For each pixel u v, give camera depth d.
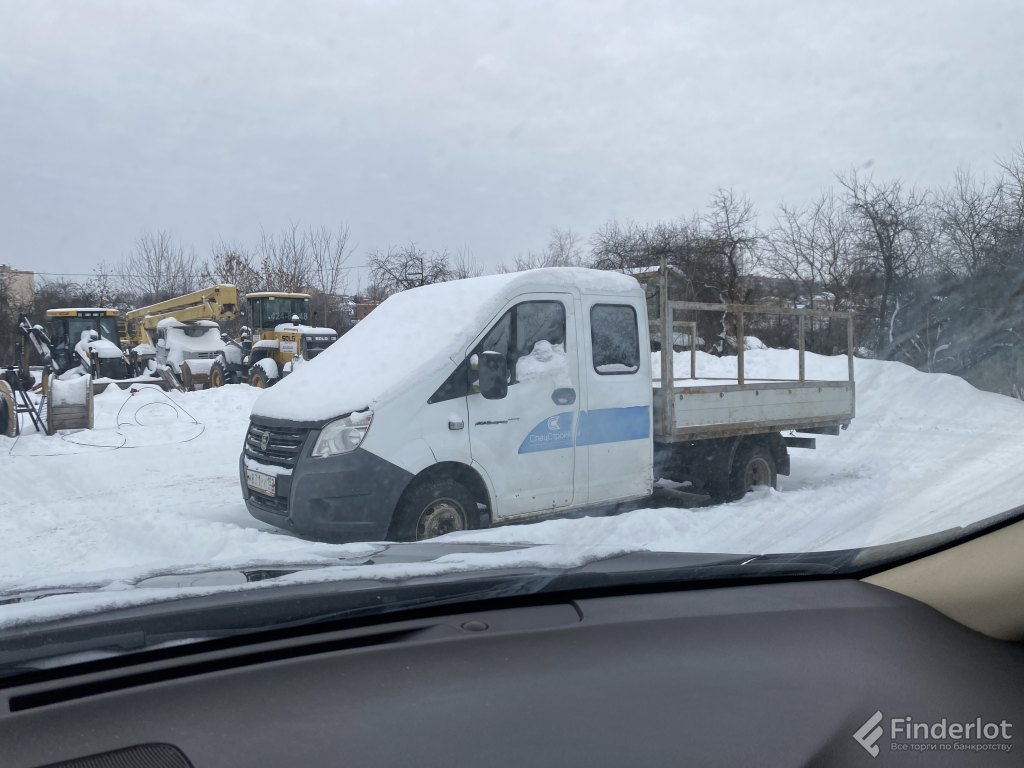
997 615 2.70
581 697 2.21
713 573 3.15
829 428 8.80
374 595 2.67
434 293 6.32
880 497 5.96
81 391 13.05
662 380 6.88
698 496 7.87
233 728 1.93
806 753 2.02
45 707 1.96
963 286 15.73
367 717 2.03
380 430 5.07
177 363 21.75
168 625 2.38
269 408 5.64
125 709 1.97
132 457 11.02
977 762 2.07
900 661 2.52
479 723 2.04
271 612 2.50
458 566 3.09
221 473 9.98
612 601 2.96
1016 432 10.07
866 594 3.05
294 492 5.12
